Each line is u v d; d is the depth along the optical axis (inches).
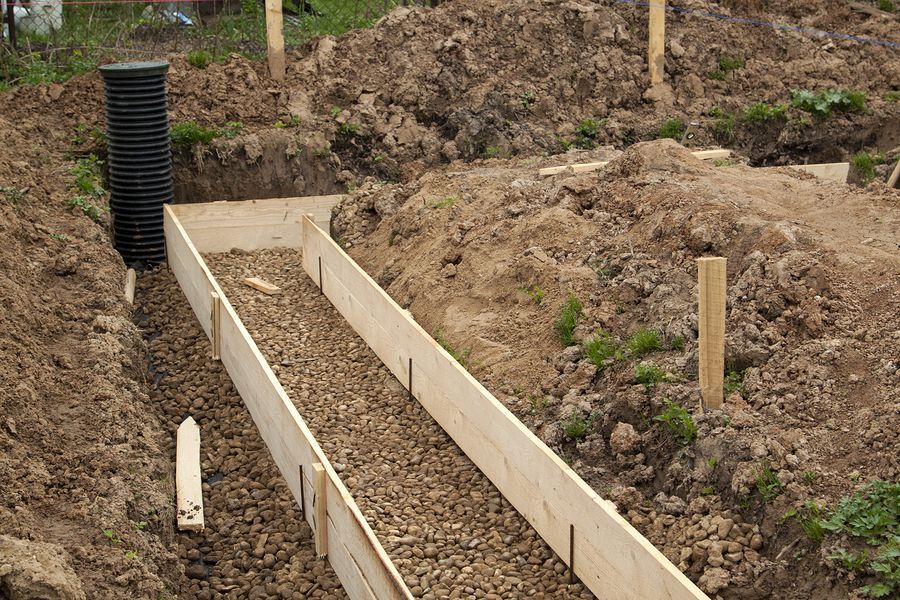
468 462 251.1
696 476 228.5
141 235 321.7
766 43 387.2
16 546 187.3
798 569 212.8
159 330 294.4
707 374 231.8
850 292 242.5
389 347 274.1
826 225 262.1
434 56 362.6
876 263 245.8
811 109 367.9
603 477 236.4
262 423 257.8
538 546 233.9
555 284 267.3
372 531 228.4
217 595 228.8
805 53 386.3
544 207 288.5
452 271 284.4
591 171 305.1
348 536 225.1
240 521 242.5
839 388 231.8
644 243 267.9
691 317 246.7
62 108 343.0
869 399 228.8
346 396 269.1
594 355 250.7
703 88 374.3
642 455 235.8
